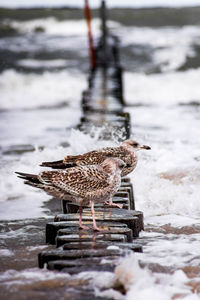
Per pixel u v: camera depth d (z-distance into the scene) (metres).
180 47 65.88
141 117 27.86
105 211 8.84
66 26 85.50
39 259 6.64
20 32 81.94
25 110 33.25
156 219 10.02
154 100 37.75
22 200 11.96
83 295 5.45
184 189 11.95
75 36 77.94
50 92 43.75
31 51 66.06
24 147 19.03
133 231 8.39
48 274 6.18
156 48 65.56
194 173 13.48
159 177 13.05
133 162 10.30
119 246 6.98
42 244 8.20
